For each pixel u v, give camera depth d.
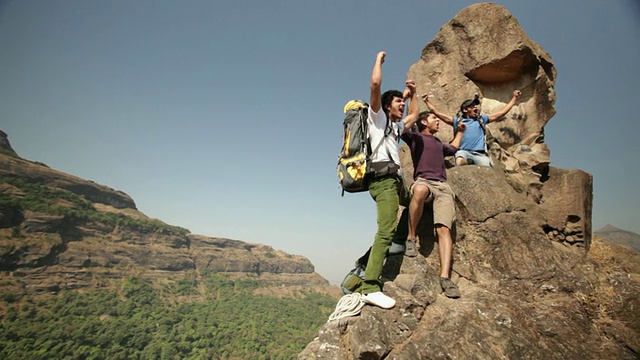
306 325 157.00
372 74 3.94
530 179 7.55
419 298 3.99
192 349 117.38
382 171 4.01
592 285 4.53
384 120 4.23
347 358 3.56
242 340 128.62
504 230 5.09
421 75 9.72
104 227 185.50
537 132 8.95
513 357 3.53
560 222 7.14
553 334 3.87
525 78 9.25
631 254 6.42
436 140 5.16
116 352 105.44
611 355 3.79
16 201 156.00
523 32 8.88
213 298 187.12
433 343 3.50
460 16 9.64
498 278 4.69
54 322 116.44
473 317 3.82
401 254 4.70
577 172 7.35
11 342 97.31
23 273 136.88
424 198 4.57
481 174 5.73
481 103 9.27
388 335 3.54
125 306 143.00
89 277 155.25
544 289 4.54
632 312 4.14
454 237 5.14
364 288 3.94
